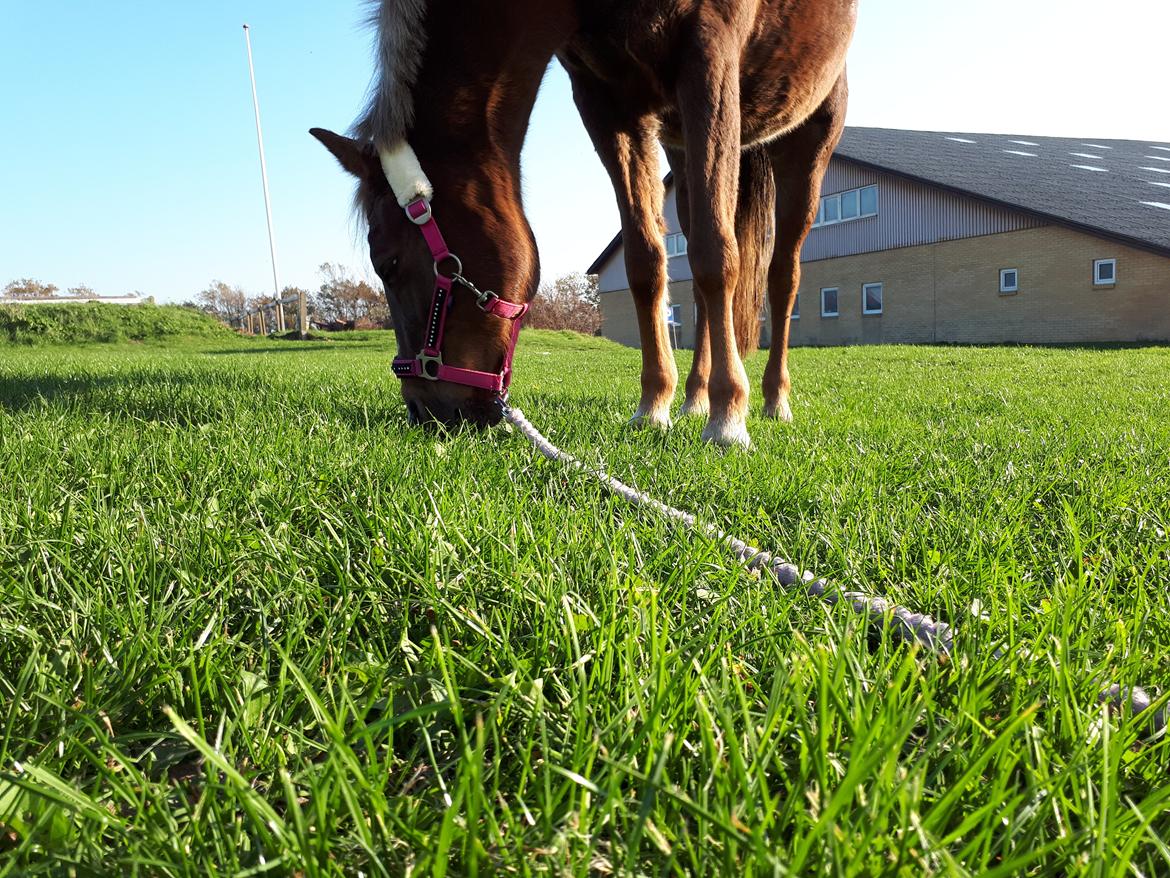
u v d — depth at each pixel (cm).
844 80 427
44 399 360
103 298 5128
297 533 160
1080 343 1808
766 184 396
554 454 248
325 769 72
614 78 314
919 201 2205
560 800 73
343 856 71
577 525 161
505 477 213
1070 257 1881
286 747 89
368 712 97
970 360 1086
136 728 98
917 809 67
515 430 286
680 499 204
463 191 272
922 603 136
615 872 67
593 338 2498
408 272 274
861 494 203
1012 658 103
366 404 377
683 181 407
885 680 95
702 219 297
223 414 338
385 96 262
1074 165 2630
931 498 216
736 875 62
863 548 162
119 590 129
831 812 57
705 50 288
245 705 92
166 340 2397
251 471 205
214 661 106
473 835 62
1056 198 2070
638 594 116
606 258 3234
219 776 85
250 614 124
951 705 96
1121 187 2298
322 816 66
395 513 163
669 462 242
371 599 125
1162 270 1734
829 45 375
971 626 112
